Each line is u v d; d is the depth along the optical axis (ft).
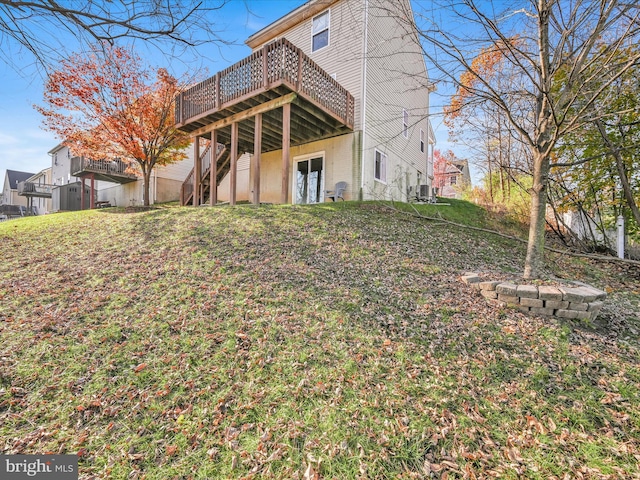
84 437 7.38
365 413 8.00
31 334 11.22
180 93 34.35
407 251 19.85
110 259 18.29
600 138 20.79
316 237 20.92
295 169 40.11
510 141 25.48
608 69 12.37
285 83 24.58
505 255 21.52
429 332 11.49
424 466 6.66
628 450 6.96
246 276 15.44
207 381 9.09
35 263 18.51
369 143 35.45
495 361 10.00
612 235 24.13
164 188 60.44
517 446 7.12
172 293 14.03
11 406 8.16
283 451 7.03
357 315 12.49
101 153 39.19
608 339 11.18
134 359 10.00
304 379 9.15
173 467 6.70
